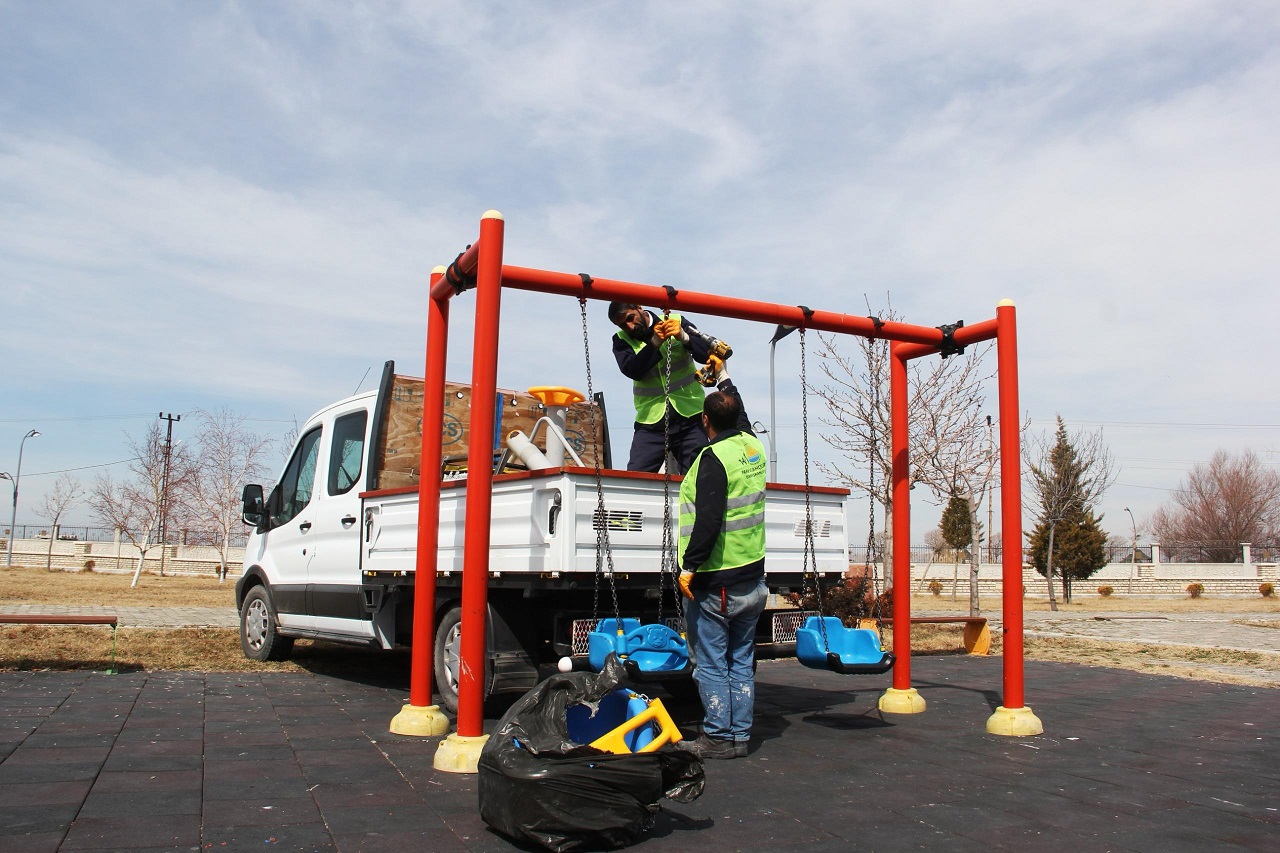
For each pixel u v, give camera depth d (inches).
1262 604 1422.2
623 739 156.6
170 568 1809.8
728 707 211.0
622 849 144.6
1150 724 262.4
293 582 352.2
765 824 158.4
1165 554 2262.6
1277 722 268.2
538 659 244.1
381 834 146.3
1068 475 1461.6
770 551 258.1
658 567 234.4
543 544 223.8
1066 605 1374.3
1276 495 2701.8
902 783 188.2
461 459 317.4
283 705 267.0
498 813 145.3
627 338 259.9
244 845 138.8
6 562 2030.0
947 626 666.2
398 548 281.0
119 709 247.4
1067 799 176.6
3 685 284.2
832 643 243.4
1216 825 159.8
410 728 223.6
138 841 138.3
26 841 136.6
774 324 253.9
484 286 202.1
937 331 277.4
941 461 757.3
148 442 1749.5
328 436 347.6
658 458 261.1
